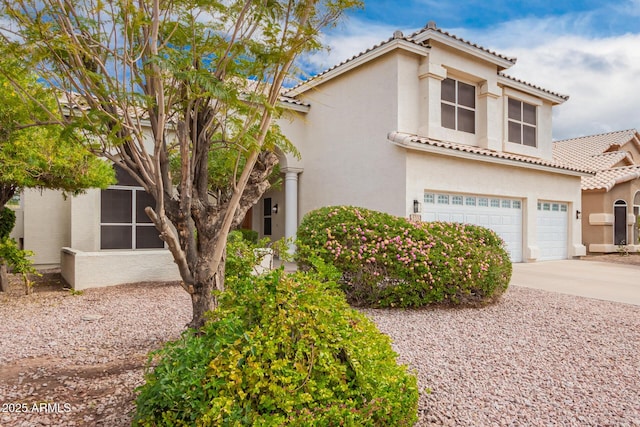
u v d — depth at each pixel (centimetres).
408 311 771
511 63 1597
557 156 2612
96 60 362
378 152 1376
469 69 1520
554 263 1609
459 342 590
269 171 496
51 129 511
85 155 815
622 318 745
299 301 309
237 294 362
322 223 835
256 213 1988
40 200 1396
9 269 1308
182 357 285
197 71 368
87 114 380
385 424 301
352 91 1496
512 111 1727
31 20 349
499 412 386
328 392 276
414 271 766
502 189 1541
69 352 533
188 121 402
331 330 303
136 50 393
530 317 742
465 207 1452
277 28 386
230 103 387
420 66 1414
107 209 1404
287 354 283
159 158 393
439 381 450
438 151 1310
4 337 601
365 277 772
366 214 856
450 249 798
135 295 910
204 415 252
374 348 327
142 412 272
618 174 2086
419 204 1300
